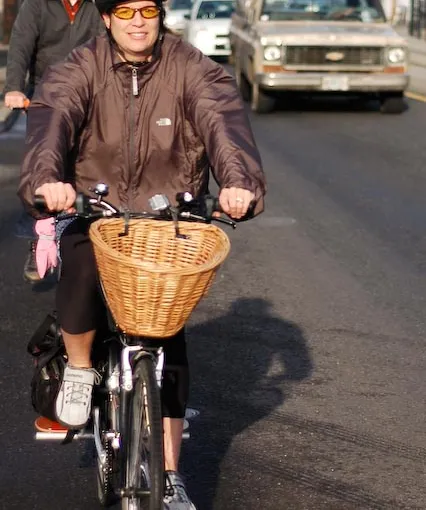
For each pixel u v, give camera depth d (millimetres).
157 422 6262
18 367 10812
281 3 33469
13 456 8789
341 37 31188
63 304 7082
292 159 23844
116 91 7133
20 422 9477
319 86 31188
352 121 30578
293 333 12031
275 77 31109
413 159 23922
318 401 10078
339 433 9328
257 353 11375
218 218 6789
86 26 13430
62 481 8336
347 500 8062
